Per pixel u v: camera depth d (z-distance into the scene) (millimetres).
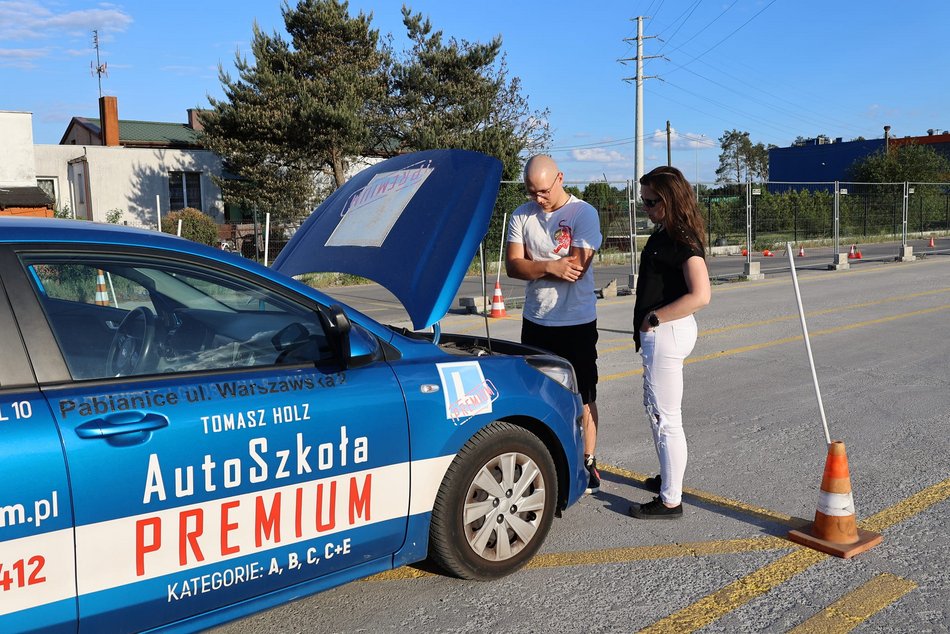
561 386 3789
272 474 2707
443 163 3791
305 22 26672
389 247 3518
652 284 3949
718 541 3867
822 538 3752
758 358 8422
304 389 2830
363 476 2957
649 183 3865
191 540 2533
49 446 2248
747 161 103312
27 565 2209
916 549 3695
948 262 21859
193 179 31000
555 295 4422
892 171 50125
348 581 3018
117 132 32062
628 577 3504
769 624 3064
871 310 11930
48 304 2541
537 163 4254
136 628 2463
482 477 3357
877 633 2977
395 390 3064
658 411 4047
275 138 26031
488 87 30625
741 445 5406
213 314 2818
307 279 20359
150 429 2439
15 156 22406
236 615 2709
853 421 5902
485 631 3066
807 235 32938
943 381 7133
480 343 4000
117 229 2723
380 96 28297
